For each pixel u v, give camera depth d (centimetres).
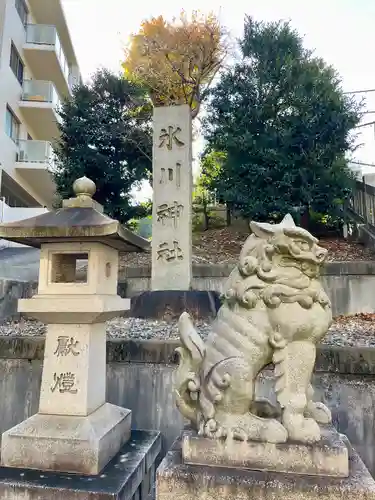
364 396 330
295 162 936
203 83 1100
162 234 667
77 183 289
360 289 672
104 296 273
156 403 360
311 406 230
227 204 1065
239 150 974
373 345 398
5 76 1309
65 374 268
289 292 212
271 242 217
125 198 1248
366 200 938
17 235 257
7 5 1325
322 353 342
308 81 962
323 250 215
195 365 223
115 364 372
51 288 271
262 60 1029
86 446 242
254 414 225
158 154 685
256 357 211
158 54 1070
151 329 490
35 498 220
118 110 1234
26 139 1527
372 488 178
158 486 192
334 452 190
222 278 711
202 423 210
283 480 185
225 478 188
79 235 254
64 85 1734
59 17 1639
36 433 251
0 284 555
